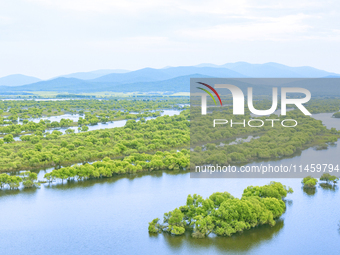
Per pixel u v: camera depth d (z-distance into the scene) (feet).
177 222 533.55
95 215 600.80
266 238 514.68
